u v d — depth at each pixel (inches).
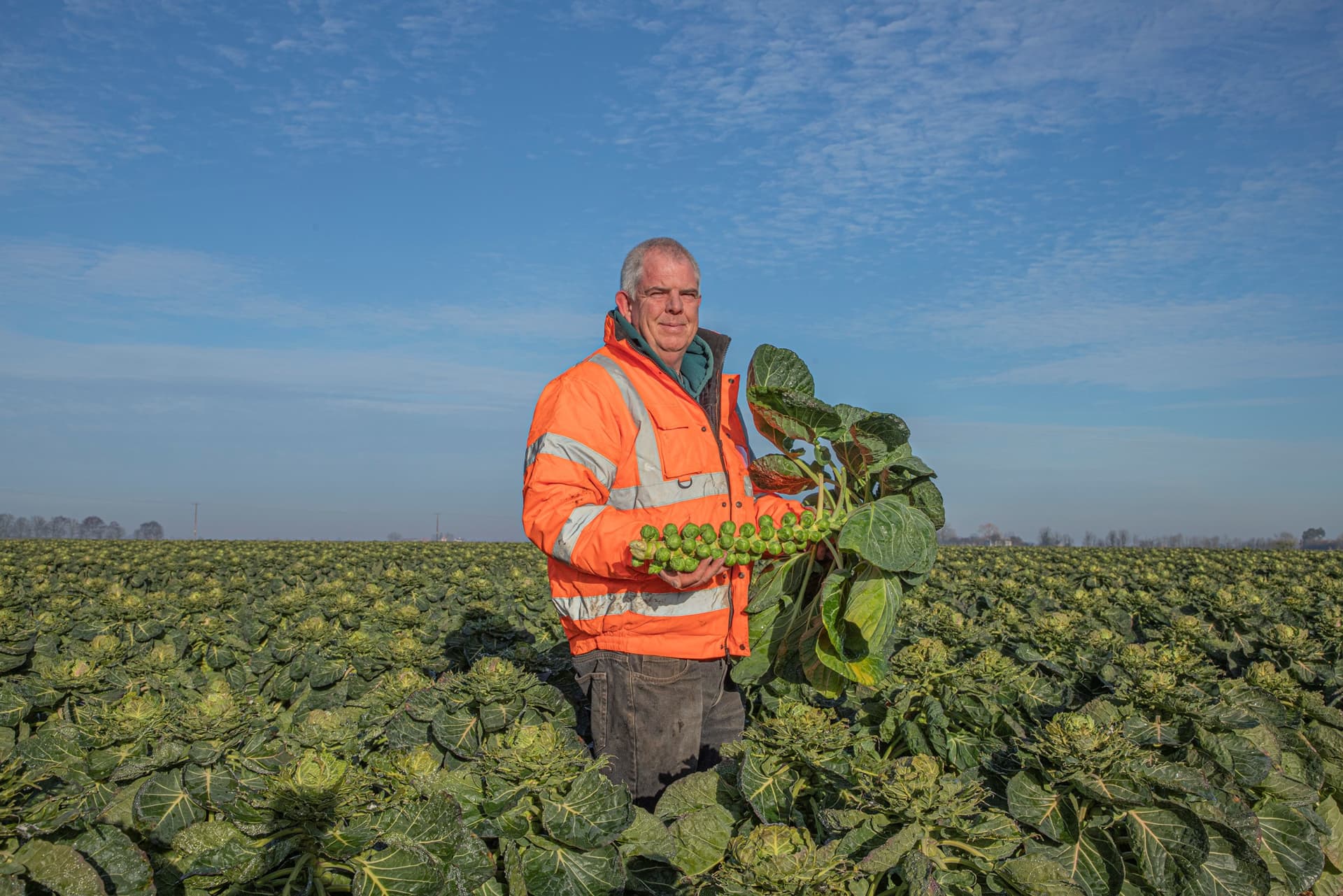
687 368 194.2
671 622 174.9
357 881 128.6
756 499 189.6
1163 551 1262.3
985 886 163.2
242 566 860.0
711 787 172.7
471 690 179.8
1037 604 484.7
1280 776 207.5
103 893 124.8
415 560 962.7
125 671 271.1
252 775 155.7
